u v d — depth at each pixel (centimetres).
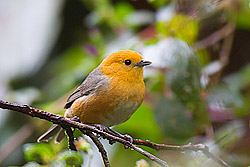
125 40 1230
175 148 757
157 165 906
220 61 1119
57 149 962
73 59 1362
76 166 657
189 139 1048
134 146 655
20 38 1623
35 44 1620
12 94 1213
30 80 1578
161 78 1099
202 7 1068
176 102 1038
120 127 1142
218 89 1080
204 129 1063
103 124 974
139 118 1118
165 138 1108
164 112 1047
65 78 1284
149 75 1109
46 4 1666
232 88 1088
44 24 1648
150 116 1112
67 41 1628
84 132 668
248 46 1178
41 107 1200
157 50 1037
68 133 673
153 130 1125
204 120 1046
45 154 663
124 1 1460
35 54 1611
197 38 1108
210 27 1102
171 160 920
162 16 1102
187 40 1063
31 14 1661
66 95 1207
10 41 1612
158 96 1096
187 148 754
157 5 1185
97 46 1234
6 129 1418
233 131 1030
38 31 1642
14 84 1562
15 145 1245
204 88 1057
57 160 660
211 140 1034
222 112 1054
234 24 1102
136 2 1442
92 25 1287
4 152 1235
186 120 1037
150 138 1129
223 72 1169
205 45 1104
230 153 1006
